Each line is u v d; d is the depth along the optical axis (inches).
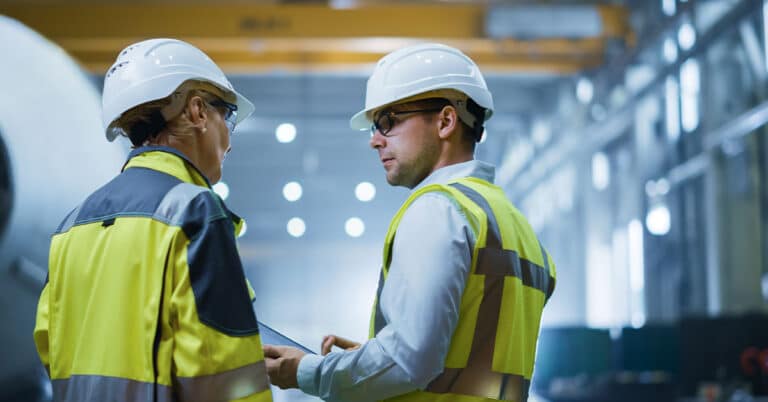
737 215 495.2
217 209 77.6
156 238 76.7
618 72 617.6
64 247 81.5
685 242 567.2
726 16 490.3
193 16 575.8
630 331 339.9
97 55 635.5
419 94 88.7
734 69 507.8
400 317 77.7
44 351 85.9
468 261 79.6
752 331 294.4
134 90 83.3
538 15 574.2
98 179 155.4
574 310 751.7
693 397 293.0
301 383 83.6
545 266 91.6
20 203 141.4
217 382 73.5
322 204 1059.9
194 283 74.6
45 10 572.4
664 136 604.1
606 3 609.0
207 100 86.7
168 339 74.7
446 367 80.2
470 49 599.5
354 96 854.5
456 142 89.4
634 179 635.5
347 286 1200.2
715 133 506.9
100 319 76.9
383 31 575.2
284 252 1116.5
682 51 547.8
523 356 84.1
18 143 142.2
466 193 83.1
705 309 534.0
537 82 788.0
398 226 81.4
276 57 652.1
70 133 151.5
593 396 318.7
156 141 84.9
